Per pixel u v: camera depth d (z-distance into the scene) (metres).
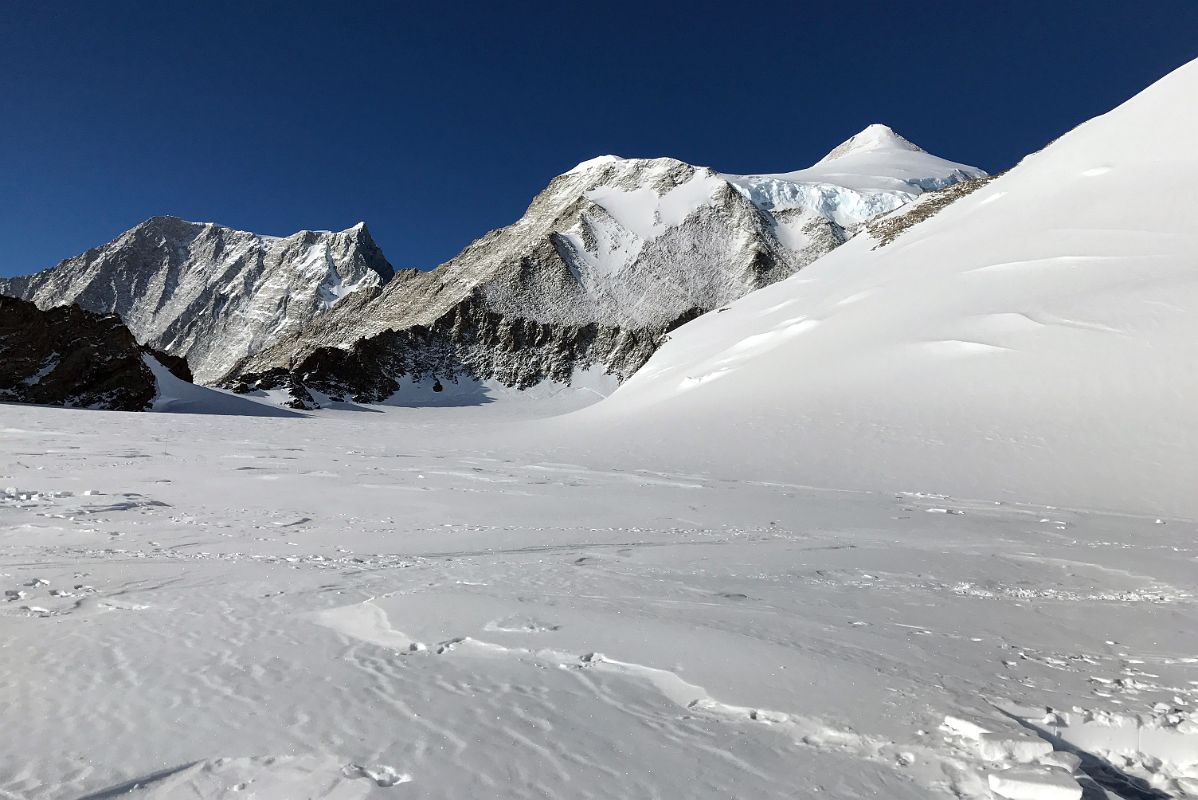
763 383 37.91
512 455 29.62
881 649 5.00
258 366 172.75
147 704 3.75
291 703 3.80
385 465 24.62
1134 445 22.31
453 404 131.75
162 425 47.09
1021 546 10.91
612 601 6.16
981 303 36.66
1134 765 3.59
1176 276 32.38
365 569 7.64
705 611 5.91
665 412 39.38
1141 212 40.22
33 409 53.34
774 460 25.34
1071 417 24.89
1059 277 36.25
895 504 16.70
